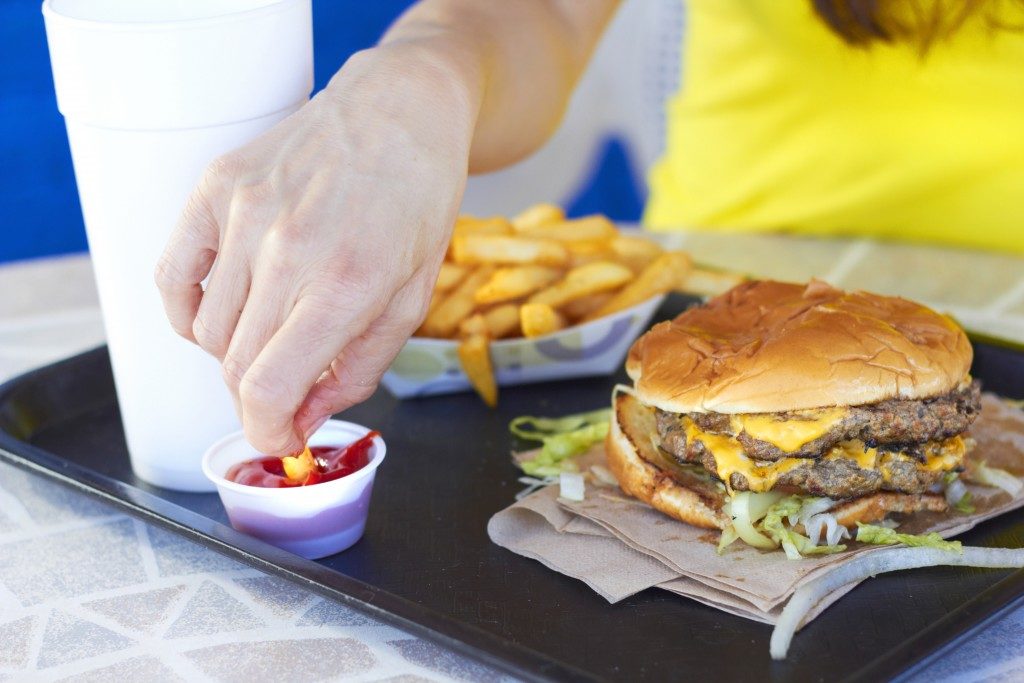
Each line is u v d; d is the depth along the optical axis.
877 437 0.60
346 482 0.62
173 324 0.62
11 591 0.63
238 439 0.66
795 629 0.57
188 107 0.63
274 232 0.57
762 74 1.10
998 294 0.87
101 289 0.67
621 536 0.62
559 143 1.62
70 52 0.63
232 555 0.62
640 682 0.55
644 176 1.63
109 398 0.77
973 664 0.57
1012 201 1.03
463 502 0.67
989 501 0.64
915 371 0.60
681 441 0.61
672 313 0.83
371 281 0.57
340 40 1.53
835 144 1.08
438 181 0.60
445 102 0.62
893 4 0.81
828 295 0.65
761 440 0.60
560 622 0.59
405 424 0.74
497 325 0.76
